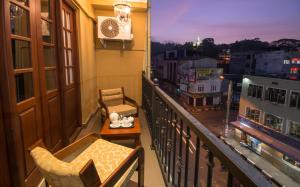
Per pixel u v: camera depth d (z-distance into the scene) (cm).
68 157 168
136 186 196
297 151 770
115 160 165
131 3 474
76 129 357
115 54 512
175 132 173
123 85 527
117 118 293
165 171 207
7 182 142
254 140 921
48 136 214
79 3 342
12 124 141
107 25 466
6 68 134
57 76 251
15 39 154
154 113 275
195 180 119
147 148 284
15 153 144
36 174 181
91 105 449
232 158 71
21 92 164
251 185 56
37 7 191
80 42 361
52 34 241
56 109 243
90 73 438
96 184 112
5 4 133
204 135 99
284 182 712
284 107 845
